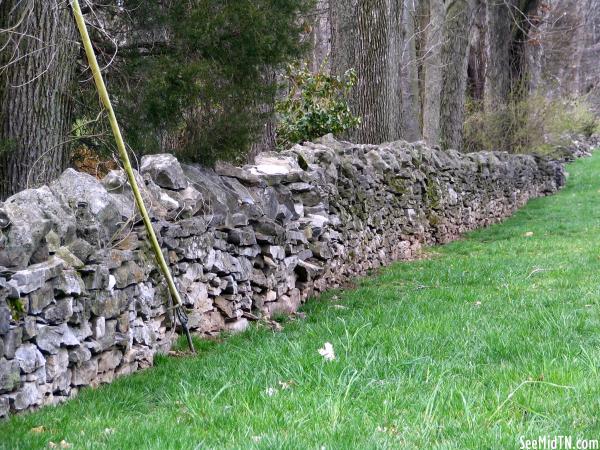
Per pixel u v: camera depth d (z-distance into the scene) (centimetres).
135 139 944
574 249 1295
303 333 693
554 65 3488
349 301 900
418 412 432
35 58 834
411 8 2319
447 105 2220
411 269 1159
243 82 983
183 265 677
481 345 588
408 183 1370
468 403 434
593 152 4022
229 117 945
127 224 599
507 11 2644
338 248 1024
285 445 371
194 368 581
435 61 2178
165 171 689
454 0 2198
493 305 795
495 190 1956
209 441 393
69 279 491
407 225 1355
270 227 810
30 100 838
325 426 405
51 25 837
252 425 415
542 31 2948
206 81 944
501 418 415
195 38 947
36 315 463
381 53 1559
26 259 464
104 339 541
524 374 502
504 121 2605
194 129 941
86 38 531
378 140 1555
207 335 710
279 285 834
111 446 384
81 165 1049
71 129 935
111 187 627
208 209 726
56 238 504
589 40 4491
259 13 955
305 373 508
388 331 644
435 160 1545
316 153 1019
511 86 2678
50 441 400
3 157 844
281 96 1488
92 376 526
